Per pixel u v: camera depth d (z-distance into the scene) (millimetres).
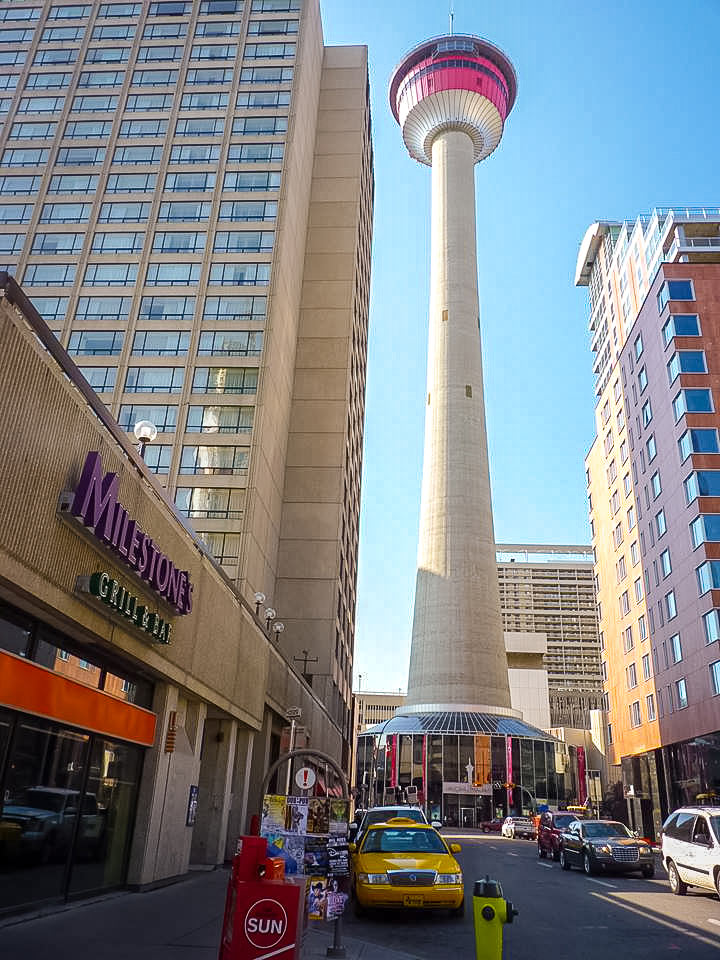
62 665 12844
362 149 69125
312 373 58438
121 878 15508
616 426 72125
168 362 49219
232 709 22625
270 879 7926
